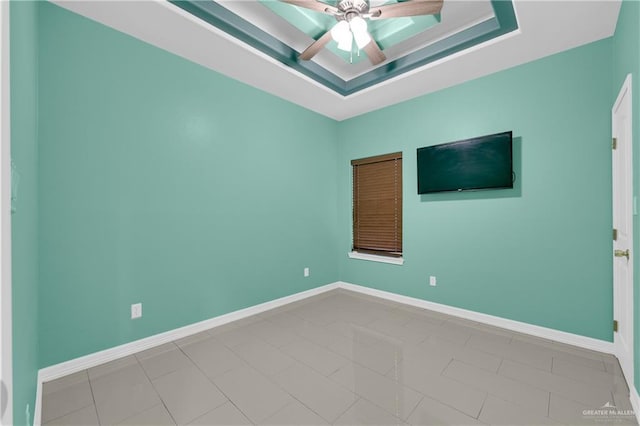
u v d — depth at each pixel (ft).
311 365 6.92
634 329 5.48
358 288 13.15
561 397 5.65
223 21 7.06
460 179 9.59
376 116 12.40
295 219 11.91
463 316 9.86
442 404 5.52
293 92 10.80
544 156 8.22
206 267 9.04
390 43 8.52
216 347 7.83
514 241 8.78
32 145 5.08
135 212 7.57
